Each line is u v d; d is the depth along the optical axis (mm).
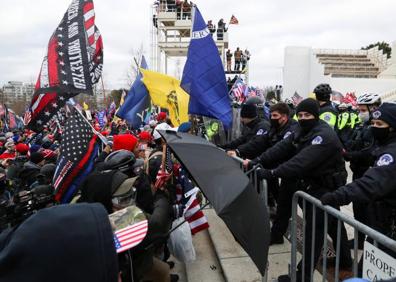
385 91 30844
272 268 4129
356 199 2639
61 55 4359
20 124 19188
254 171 4055
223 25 22016
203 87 5719
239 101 10422
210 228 5523
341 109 6824
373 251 2320
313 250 3148
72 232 1020
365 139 4836
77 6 4605
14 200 2691
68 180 3801
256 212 2479
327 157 3324
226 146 5961
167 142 2820
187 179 4055
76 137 3883
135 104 8773
